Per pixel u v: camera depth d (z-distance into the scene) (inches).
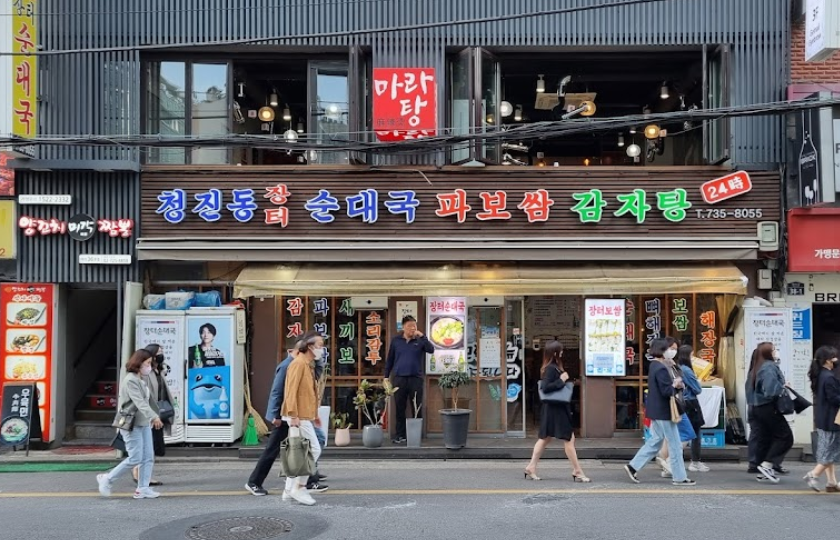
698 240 435.5
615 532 259.9
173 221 439.8
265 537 258.1
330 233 442.0
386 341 463.5
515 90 529.3
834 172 398.3
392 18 444.5
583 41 442.0
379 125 428.5
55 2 441.4
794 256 427.8
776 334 418.6
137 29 445.1
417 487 335.9
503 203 439.8
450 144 421.7
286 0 445.1
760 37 442.0
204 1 446.6
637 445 419.2
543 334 488.4
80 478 370.0
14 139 393.7
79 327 484.1
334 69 453.4
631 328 457.7
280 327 461.7
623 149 581.6
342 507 298.8
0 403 435.2
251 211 440.1
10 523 281.7
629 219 440.8
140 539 258.7
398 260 439.2
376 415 457.4
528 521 275.1
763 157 439.8
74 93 441.1
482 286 415.5
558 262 445.1
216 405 422.0
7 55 374.0
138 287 441.4
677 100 520.1
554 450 408.8
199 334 425.4
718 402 406.3
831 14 374.3
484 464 394.9
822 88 435.5
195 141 407.8
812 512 287.3
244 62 466.6
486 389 461.4
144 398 320.8
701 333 455.8
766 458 348.8
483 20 324.2
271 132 533.0
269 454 323.3
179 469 392.2
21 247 439.5
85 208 440.8
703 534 257.3
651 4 441.7
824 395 320.5
